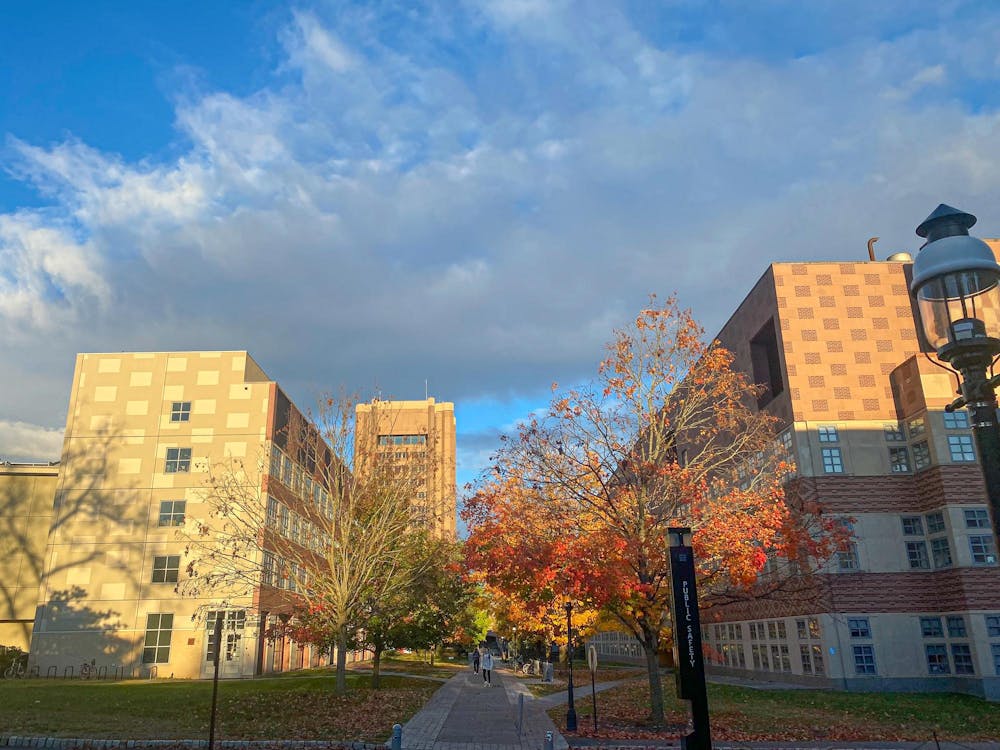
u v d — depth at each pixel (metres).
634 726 20.31
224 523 44.91
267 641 45.78
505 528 20.42
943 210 7.06
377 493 32.06
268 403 48.03
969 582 30.55
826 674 32.06
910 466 33.91
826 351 35.56
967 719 21.72
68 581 44.94
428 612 34.44
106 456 47.12
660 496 20.94
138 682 36.56
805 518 22.61
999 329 6.56
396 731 14.17
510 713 24.09
